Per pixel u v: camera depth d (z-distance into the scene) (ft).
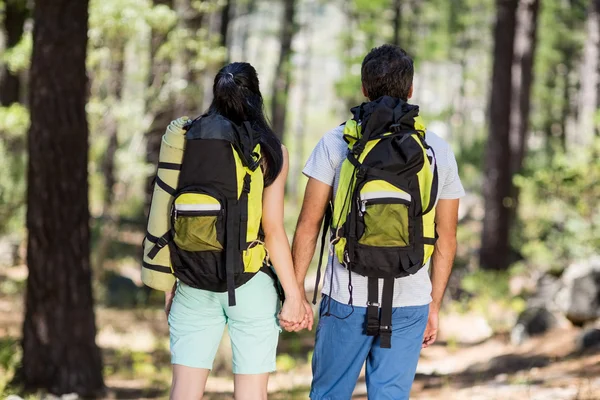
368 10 137.80
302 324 16.88
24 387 35.83
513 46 85.25
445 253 17.16
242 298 16.29
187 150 15.80
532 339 48.42
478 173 175.42
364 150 15.70
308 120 359.87
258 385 16.79
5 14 76.74
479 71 260.42
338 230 15.97
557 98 216.54
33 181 35.50
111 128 69.77
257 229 16.10
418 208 15.70
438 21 227.61
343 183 15.87
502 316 63.36
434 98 334.24
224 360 50.67
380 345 16.07
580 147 69.36
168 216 15.97
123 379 45.09
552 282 54.60
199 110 73.97
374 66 16.53
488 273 80.89
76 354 36.40
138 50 71.10
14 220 79.36
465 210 157.69
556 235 85.51
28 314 36.29
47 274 35.76
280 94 150.20
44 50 34.60
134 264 91.35
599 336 42.80
